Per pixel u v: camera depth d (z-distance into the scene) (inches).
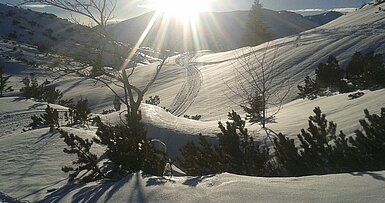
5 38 3348.9
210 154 342.0
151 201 207.5
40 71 2442.2
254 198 187.9
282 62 1451.8
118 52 421.4
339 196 174.6
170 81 1903.3
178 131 595.2
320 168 282.7
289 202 177.0
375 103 474.3
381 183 182.7
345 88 849.5
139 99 415.5
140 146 318.7
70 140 317.4
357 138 269.4
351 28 1731.1
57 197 255.9
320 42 1551.4
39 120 681.0
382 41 1325.0
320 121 326.0
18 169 341.1
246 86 1326.3
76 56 408.2
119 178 287.7
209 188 213.3
